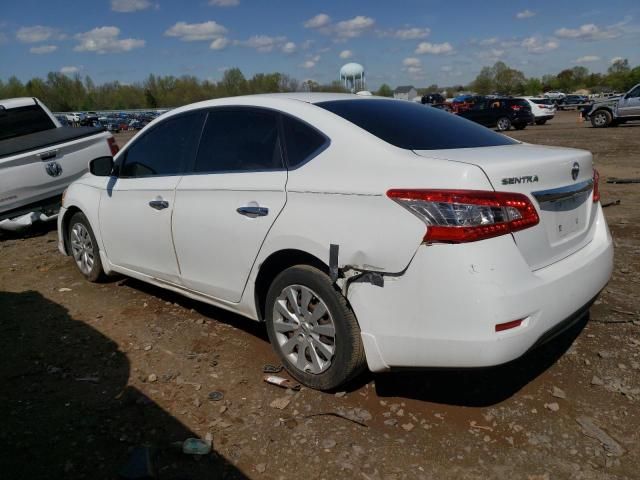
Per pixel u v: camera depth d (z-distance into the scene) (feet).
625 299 14.19
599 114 77.25
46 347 12.87
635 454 8.54
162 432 9.49
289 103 11.04
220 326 13.62
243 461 8.70
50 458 8.87
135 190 13.92
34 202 23.20
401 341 8.77
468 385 10.54
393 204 8.64
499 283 8.14
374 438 9.09
